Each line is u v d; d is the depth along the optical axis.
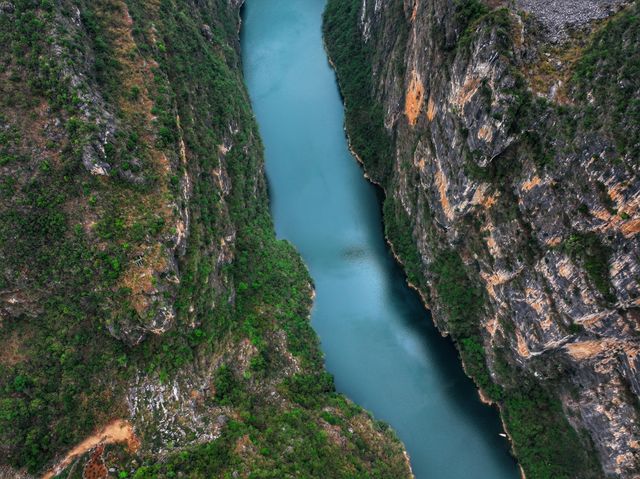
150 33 76.94
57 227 60.69
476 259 72.94
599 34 56.84
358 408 74.62
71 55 63.47
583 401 62.56
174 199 66.50
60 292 61.84
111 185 63.47
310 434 66.19
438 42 72.31
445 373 80.38
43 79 61.69
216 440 62.09
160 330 64.50
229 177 86.38
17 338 61.00
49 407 59.06
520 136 60.81
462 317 78.06
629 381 56.72
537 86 58.50
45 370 60.34
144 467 58.03
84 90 63.09
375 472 65.69
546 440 67.94
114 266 61.56
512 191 64.19
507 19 59.81
